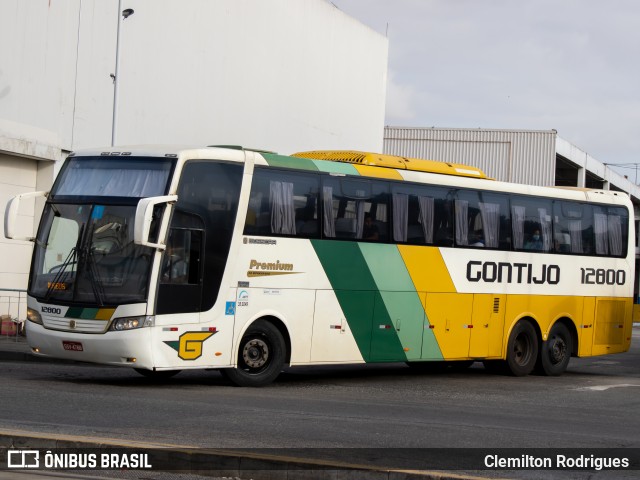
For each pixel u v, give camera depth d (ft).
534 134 212.23
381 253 64.49
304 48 140.05
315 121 145.18
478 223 71.10
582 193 79.71
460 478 30.81
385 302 64.64
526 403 57.62
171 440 36.14
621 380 76.64
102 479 30.81
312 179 60.80
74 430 37.22
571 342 78.74
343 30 152.66
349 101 156.35
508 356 73.67
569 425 47.52
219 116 118.32
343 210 62.44
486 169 214.69
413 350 66.54
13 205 55.42
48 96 88.99
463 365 81.51
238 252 56.70
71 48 91.66
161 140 106.42
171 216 53.72
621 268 82.64
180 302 54.08
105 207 54.34
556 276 76.89
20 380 55.36
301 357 60.23
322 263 61.11
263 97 129.18
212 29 115.55
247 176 57.36
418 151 219.20
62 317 53.67
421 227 67.15
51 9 88.74
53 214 55.83
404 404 53.26
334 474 30.96
